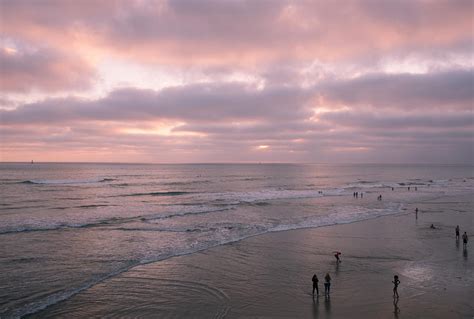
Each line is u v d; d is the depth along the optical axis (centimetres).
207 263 2089
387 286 1728
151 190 7269
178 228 3098
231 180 11650
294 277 1864
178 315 1403
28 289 1636
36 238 2664
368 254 2312
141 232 2925
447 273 1919
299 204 5031
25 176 11162
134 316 1390
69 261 2081
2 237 2680
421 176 16525
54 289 1641
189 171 19112
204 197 5912
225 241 2623
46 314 1391
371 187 8900
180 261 2116
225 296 1602
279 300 1562
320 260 2177
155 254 2253
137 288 1678
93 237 2727
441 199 5850
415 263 2108
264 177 14212
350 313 1432
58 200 5206
